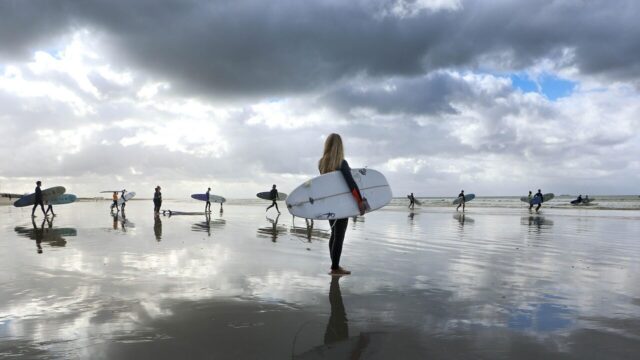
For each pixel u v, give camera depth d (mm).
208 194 20797
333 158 5391
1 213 21641
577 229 11664
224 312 3416
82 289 4152
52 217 17375
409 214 20500
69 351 2580
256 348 2666
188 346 2682
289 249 7145
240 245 7668
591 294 4070
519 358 2521
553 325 3127
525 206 36000
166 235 9492
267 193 21328
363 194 5715
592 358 2521
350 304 3670
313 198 5289
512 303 3725
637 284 4531
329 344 2736
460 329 3031
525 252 6941
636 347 2701
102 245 7594
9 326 3043
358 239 8844
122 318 3242
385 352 2611
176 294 3975
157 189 20125
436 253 6773
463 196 25953
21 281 4512
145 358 2484
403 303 3709
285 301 3756
